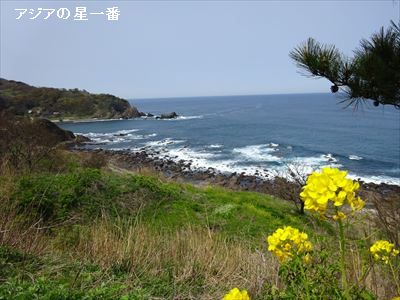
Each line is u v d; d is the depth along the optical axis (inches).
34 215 258.4
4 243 173.3
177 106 6195.9
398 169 1168.2
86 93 3189.0
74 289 143.6
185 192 452.4
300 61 177.3
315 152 1465.3
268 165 1197.7
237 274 173.8
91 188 347.3
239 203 471.8
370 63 156.6
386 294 108.8
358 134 2020.2
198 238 225.5
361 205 64.1
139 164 1168.8
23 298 124.7
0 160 393.1
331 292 91.0
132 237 209.0
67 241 215.8
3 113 584.7
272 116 3378.4
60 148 606.5
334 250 123.6
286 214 462.0
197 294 162.6
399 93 160.4
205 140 1843.0
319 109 4210.1
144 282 164.1
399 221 148.0
